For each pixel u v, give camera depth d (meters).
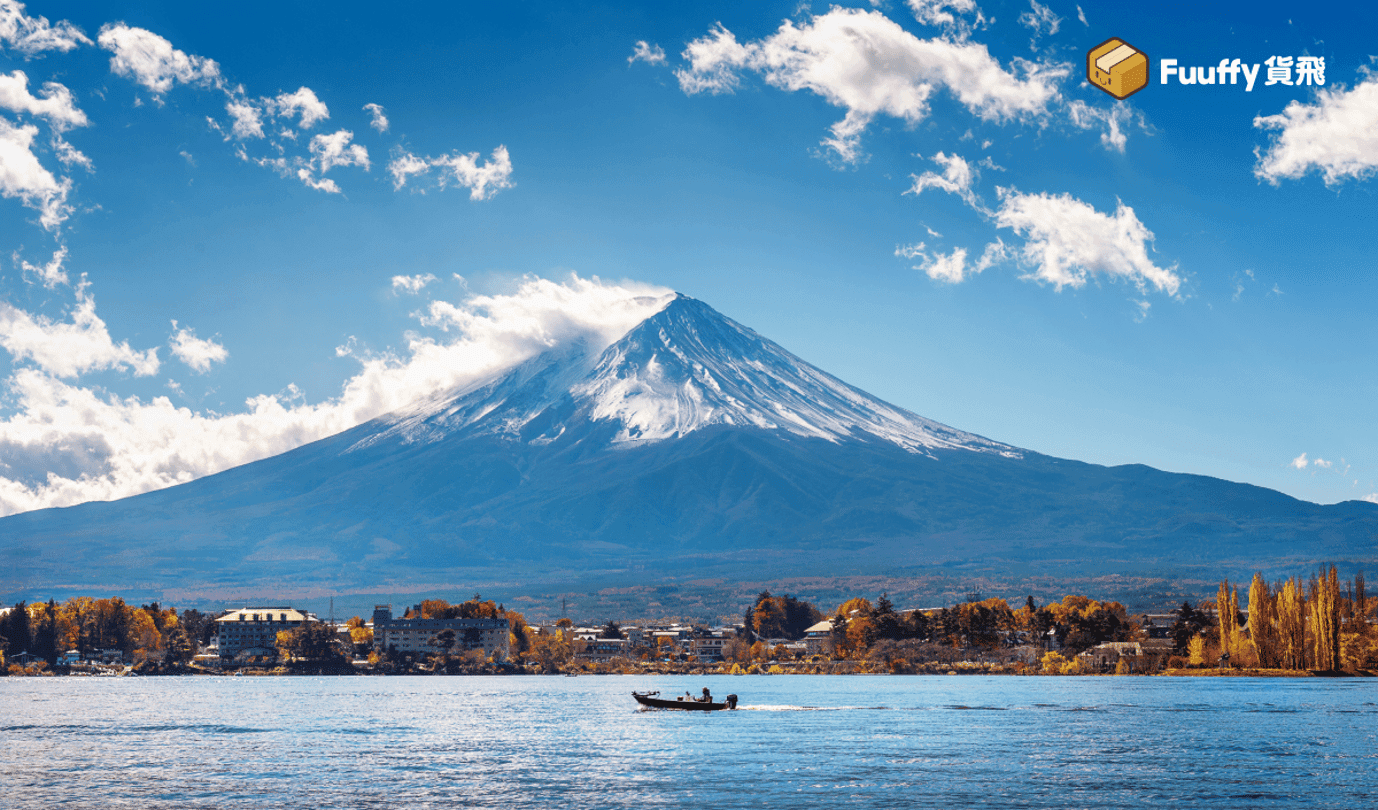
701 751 146.75
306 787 121.44
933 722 181.38
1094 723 176.38
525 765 135.88
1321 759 136.38
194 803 112.94
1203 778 123.56
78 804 112.75
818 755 142.38
